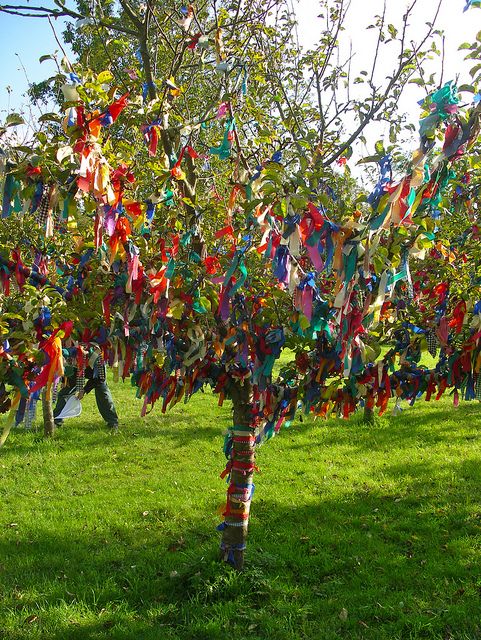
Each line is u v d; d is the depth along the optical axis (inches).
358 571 142.7
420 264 129.5
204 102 160.6
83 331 109.5
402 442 241.9
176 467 222.8
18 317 98.4
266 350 111.2
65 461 230.5
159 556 152.3
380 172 86.2
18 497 195.5
